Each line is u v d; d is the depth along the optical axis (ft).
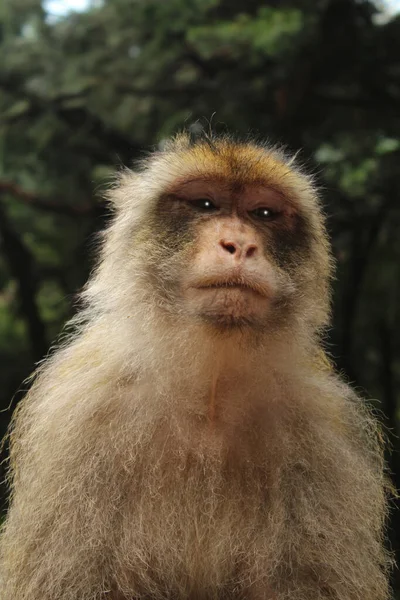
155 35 10.45
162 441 4.74
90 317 5.10
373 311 12.09
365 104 10.61
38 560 4.71
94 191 10.85
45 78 10.78
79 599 4.66
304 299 4.87
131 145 11.37
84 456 4.74
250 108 10.70
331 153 11.21
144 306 4.82
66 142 11.16
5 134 10.92
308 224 4.94
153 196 4.89
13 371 13.37
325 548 4.71
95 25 11.00
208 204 4.84
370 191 11.19
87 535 4.69
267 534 4.70
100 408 4.79
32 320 12.46
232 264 4.67
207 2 9.97
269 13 9.36
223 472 4.72
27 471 4.82
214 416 4.75
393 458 8.29
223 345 4.67
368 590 4.74
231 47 9.81
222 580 4.69
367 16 10.02
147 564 4.67
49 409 4.84
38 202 11.09
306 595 4.67
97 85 10.72
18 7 11.71
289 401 4.83
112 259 4.98
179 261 4.76
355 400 5.01
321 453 4.80
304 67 9.73
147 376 4.81
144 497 4.70
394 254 11.93
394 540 6.96
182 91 11.08
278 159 5.04
